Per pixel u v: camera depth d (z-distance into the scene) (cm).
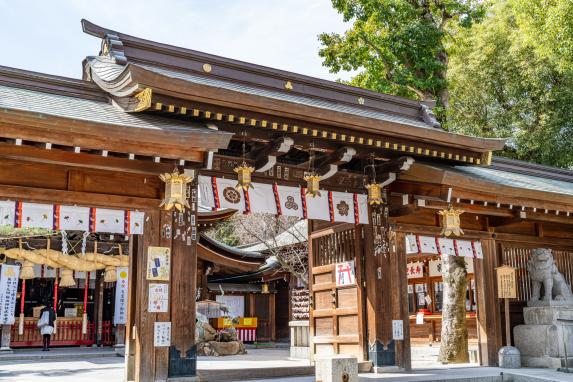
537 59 1923
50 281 2139
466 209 1138
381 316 1070
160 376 833
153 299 848
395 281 1105
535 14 1614
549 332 1200
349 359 823
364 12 1670
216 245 2088
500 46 2067
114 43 929
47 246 1733
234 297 2573
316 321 1220
